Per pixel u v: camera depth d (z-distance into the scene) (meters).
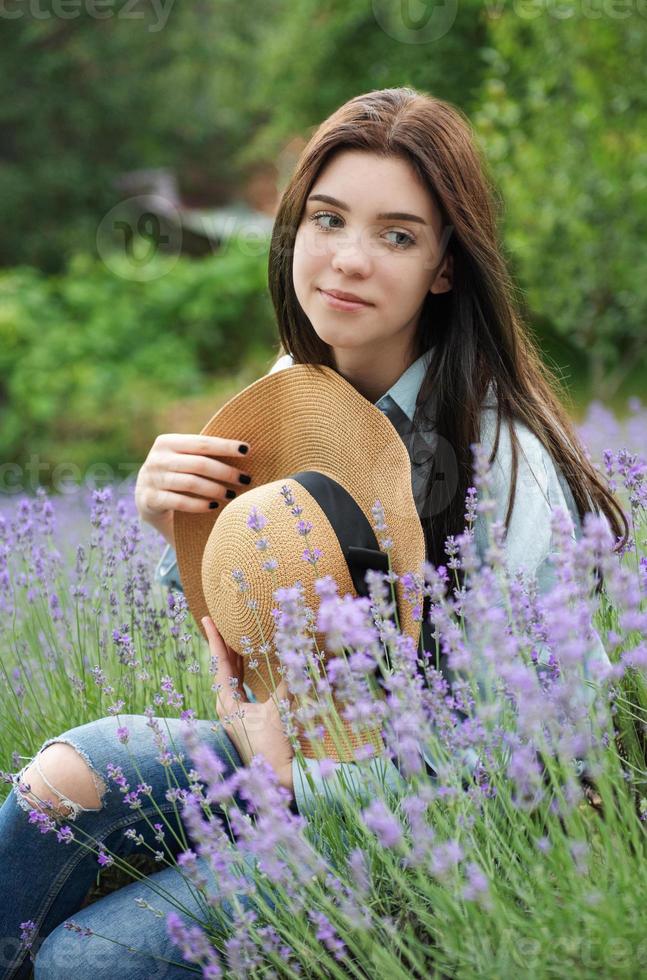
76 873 1.67
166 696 1.99
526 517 1.74
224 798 1.30
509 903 1.31
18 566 2.70
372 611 1.45
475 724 1.40
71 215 12.62
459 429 1.81
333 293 1.77
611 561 1.31
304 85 10.80
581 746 1.22
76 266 10.28
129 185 12.98
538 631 1.50
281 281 1.97
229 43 13.30
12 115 12.20
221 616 1.74
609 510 1.96
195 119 13.37
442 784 1.35
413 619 1.59
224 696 1.75
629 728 1.57
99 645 2.09
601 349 7.17
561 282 6.70
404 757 1.25
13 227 12.29
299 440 1.90
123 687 2.05
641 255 6.64
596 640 1.49
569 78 6.59
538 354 2.18
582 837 1.24
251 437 1.95
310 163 1.78
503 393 1.84
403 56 9.80
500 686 1.43
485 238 1.82
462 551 1.47
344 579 1.69
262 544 1.55
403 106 1.77
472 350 1.84
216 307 10.10
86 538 3.49
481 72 8.76
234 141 13.85
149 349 9.60
